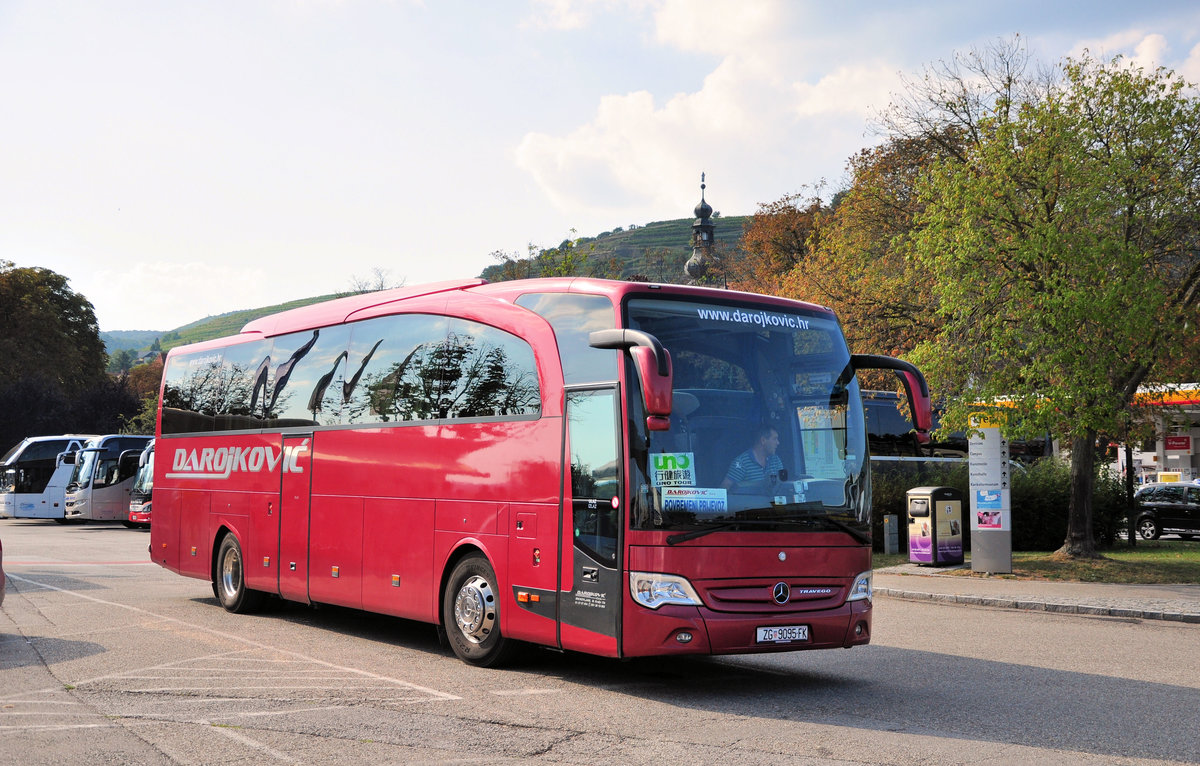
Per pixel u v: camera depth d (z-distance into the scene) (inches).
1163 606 593.6
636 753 263.9
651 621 333.7
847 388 385.4
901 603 650.2
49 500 1704.0
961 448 1248.2
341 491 483.8
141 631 481.4
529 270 1638.8
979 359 806.5
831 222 1478.8
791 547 354.0
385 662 404.5
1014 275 782.5
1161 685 369.1
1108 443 966.4
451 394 423.8
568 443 364.8
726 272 3105.3
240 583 558.3
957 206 798.5
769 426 362.3
